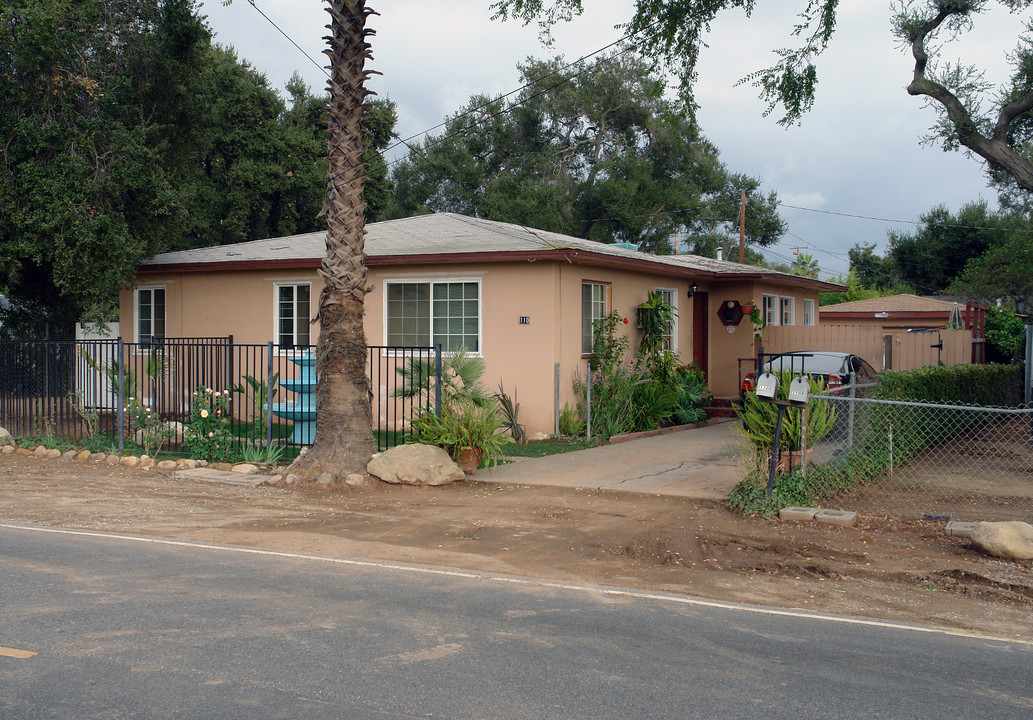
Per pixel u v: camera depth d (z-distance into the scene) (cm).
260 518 937
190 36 1811
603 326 1653
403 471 1098
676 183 4541
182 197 1895
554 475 1168
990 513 928
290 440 1445
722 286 2089
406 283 1655
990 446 1440
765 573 734
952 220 4753
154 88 1820
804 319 2478
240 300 1852
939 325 2778
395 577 699
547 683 465
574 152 4641
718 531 865
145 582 664
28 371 1511
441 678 470
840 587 693
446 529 888
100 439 1391
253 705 429
